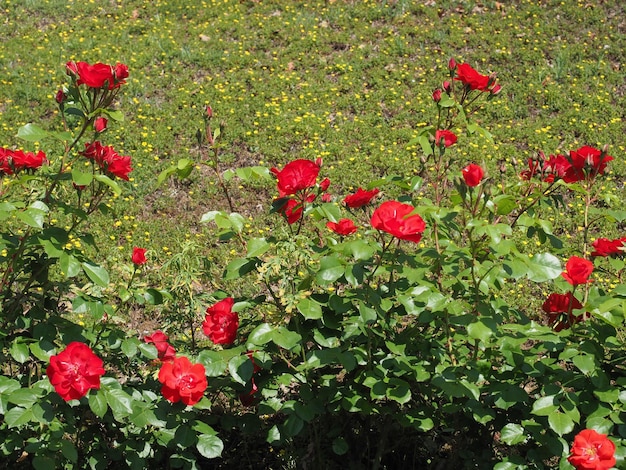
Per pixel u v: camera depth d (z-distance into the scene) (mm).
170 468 3564
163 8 12125
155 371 3248
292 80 9977
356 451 3586
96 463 3152
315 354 3080
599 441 2615
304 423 3277
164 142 8469
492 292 5805
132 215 7270
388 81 10008
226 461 3920
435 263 3285
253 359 3102
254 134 8641
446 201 7348
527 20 11492
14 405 2982
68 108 3289
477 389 2846
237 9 12102
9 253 3232
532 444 3236
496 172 7895
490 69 10336
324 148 8406
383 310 3150
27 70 10141
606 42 10891
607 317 2898
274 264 3041
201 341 4684
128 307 5703
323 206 3268
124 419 3211
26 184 3377
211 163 3553
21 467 3754
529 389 4430
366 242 2967
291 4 12156
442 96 3816
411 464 3732
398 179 3514
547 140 8633
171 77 9992
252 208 7551
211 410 3891
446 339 3285
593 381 2844
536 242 6742
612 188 7598
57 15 11945
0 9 12008
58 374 2748
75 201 7242
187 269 3578
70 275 3055
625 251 3422
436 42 10992
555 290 6141
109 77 3166
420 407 3178
